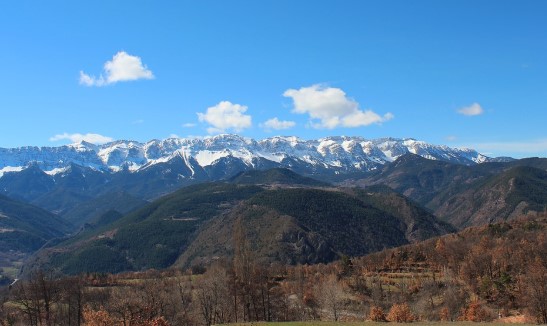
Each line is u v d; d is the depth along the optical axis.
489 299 146.25
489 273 162.75
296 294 165.62
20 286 146.75
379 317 113.56
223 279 136.50
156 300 121.50
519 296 135.75
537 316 115.50
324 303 151.62
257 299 133.00
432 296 157.12
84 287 158.00
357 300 159.50
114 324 90.06
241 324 88.94
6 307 145.75
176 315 129.50
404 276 190.88
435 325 80.25
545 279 121.62
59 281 152.25
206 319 126.31
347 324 83.38
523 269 161.25
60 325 134.00
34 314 127.56
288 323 86.81
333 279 168.88
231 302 132.62
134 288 149.75
